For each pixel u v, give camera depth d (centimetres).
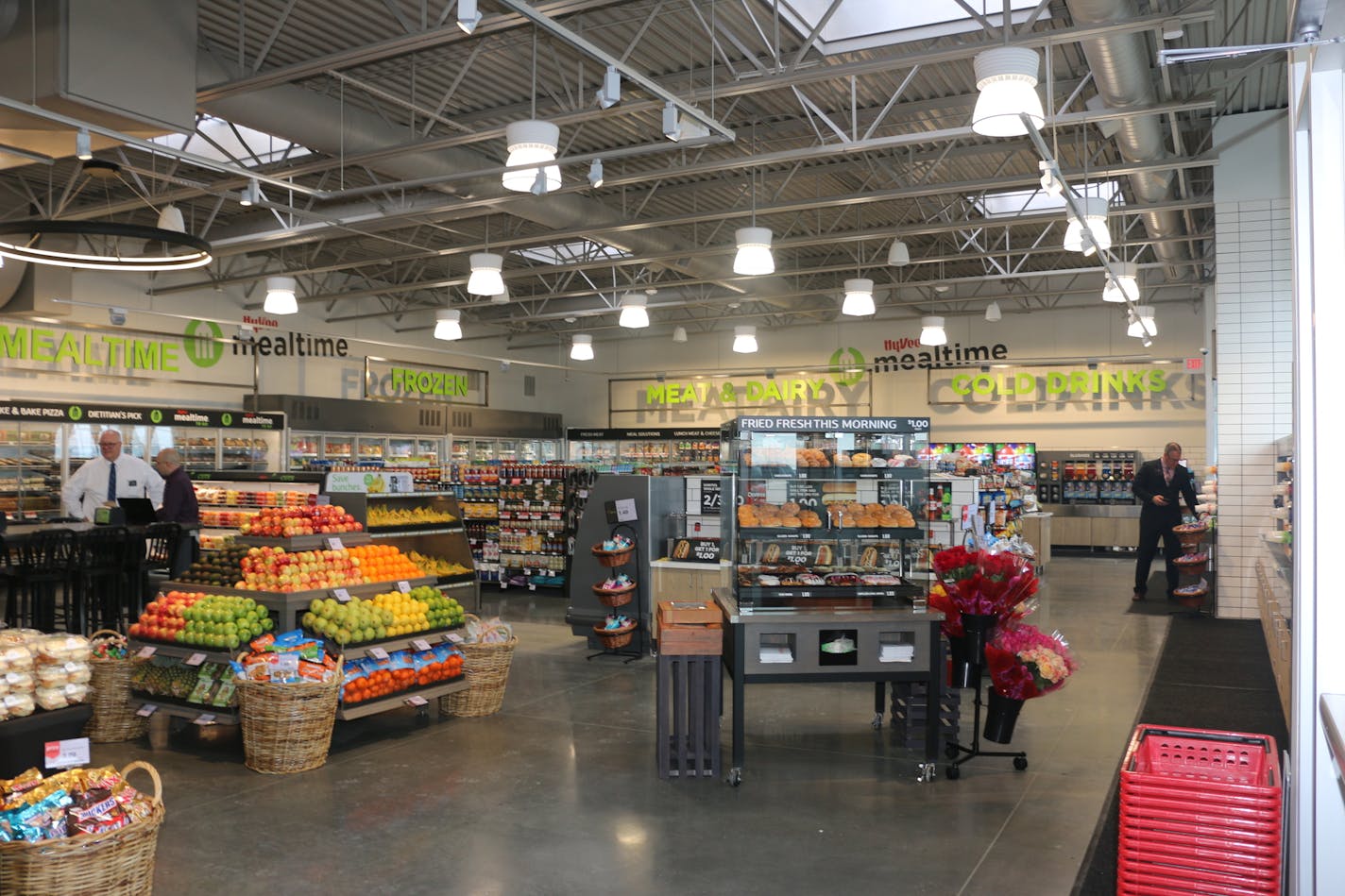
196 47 750
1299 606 274
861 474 540
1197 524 1143
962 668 541
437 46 893
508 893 382
